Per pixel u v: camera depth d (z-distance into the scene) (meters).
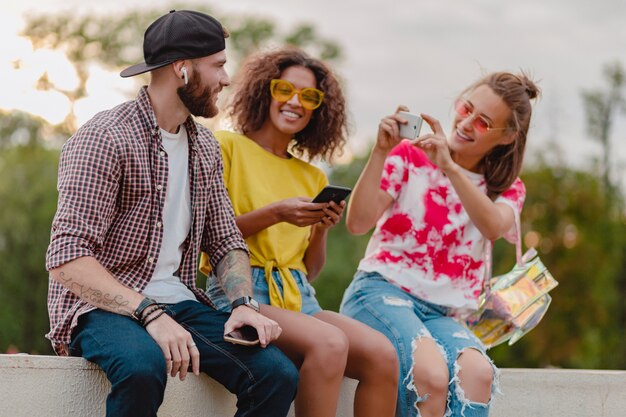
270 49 3.91
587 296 27.98
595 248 28.25
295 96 3.76
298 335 3.15
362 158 27.08
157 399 2.72
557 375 3.91
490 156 3.98
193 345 2.83
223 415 3.19
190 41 3.09
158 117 3.13
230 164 3.70
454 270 3.81
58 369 2.88
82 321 2.89
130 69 3.14
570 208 28.73
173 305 3.08
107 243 2.99
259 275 3.56
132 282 3.01
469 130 3.89
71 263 2.82
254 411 2.90
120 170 2.95
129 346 2.71
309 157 4.05
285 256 3.62
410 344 3.40
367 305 3.67
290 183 3.79
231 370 2.93
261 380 2.88
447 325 3.59
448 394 3.35
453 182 3.70
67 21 27.12
